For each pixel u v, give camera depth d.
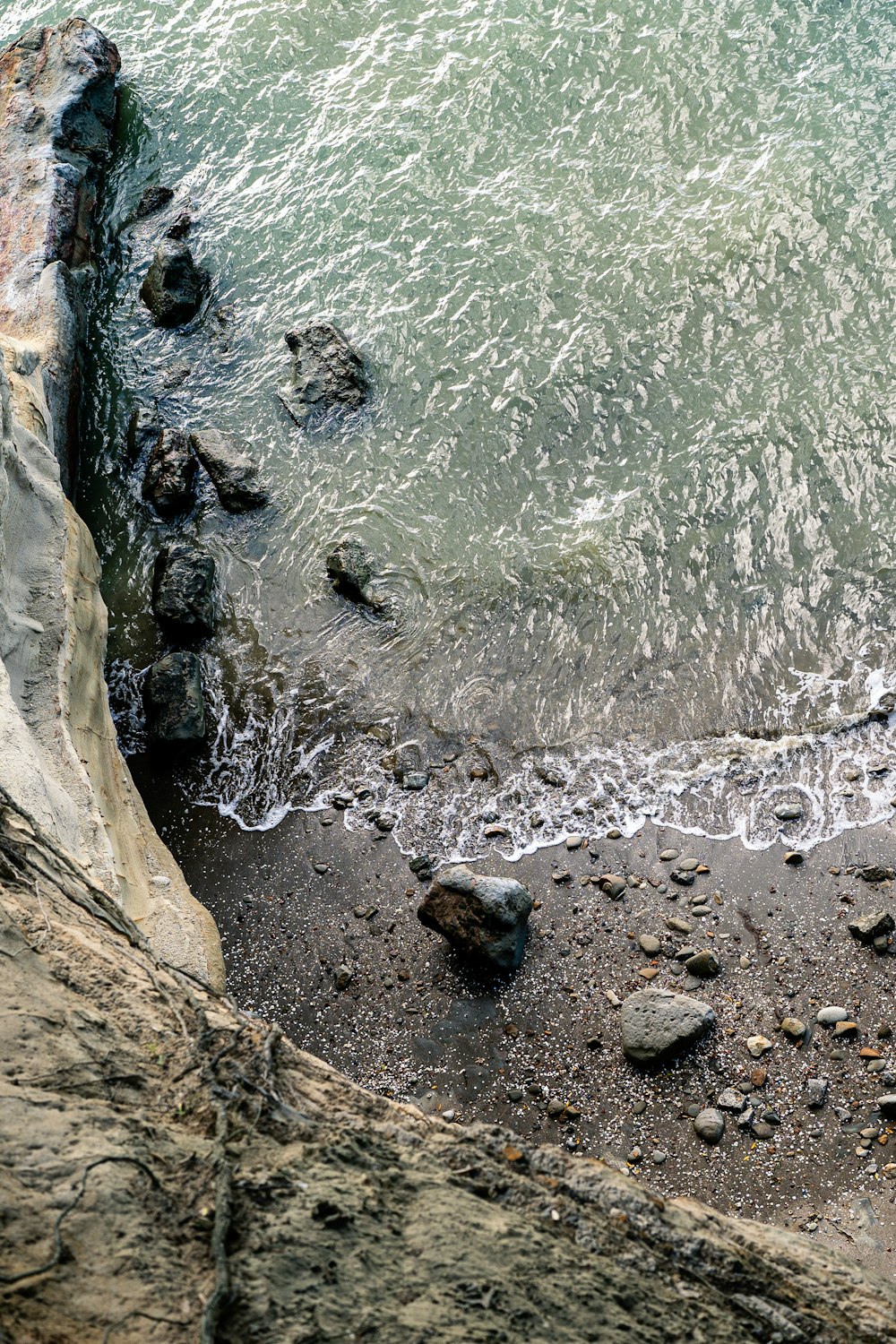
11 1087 5.06
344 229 16.73
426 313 15.47
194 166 18.38
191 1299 4.27
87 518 14.33
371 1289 4.55
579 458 13.64
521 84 17.59
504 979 9.59
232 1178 4.88
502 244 15.91
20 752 8.12
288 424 14.82
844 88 16.23
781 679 11.44
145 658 12.84
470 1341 4.39
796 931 9.52
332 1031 9.44
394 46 18.94
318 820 11.21
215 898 10.64
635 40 17.53
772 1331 5.00
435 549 13.24
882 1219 7.70
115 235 17.75
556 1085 8.84
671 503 12.96
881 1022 8.80
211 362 15.82
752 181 15.59
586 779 11.09
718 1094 8.57
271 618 13.07
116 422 15.36
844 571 12.04
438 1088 8.95
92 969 6.17
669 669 11.76
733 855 10.20
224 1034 5.87
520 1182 5.48
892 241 14.53
